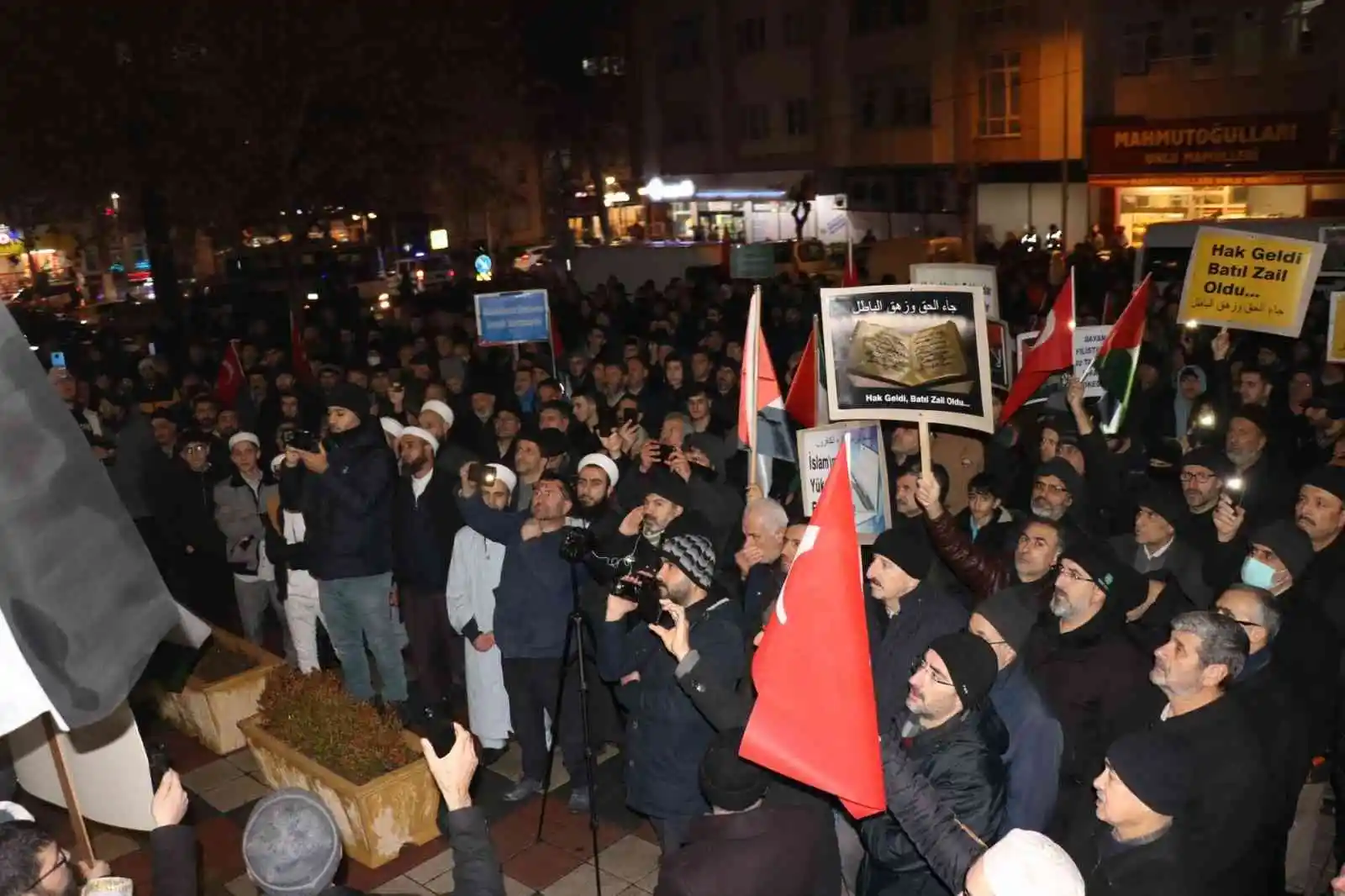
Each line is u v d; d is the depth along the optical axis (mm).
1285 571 4797
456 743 3396
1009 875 2752
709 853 3391
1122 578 4578
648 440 7422
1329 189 28734
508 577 6199
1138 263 16453
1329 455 8062
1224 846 3674
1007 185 34812
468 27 23109
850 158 39781
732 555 6637
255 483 8484
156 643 3326
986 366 5941
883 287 6129
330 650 8617
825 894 3518
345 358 17953
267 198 21406
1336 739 4707
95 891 3242
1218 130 28797
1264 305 8602
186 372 17078
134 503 9578
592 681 6160
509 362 14250
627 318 19469
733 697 4137
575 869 5691
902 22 36844
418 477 7242
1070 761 4324
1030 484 8039
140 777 4434
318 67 20766
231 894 5719
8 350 3139
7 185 20516
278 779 6391
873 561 4711
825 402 7582
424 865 5781
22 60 19438
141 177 20562
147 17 19719
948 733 3709
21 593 3105
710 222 45688
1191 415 9133
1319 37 28781
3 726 3057
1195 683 3861
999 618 4090
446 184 24844
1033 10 33000
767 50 42000
